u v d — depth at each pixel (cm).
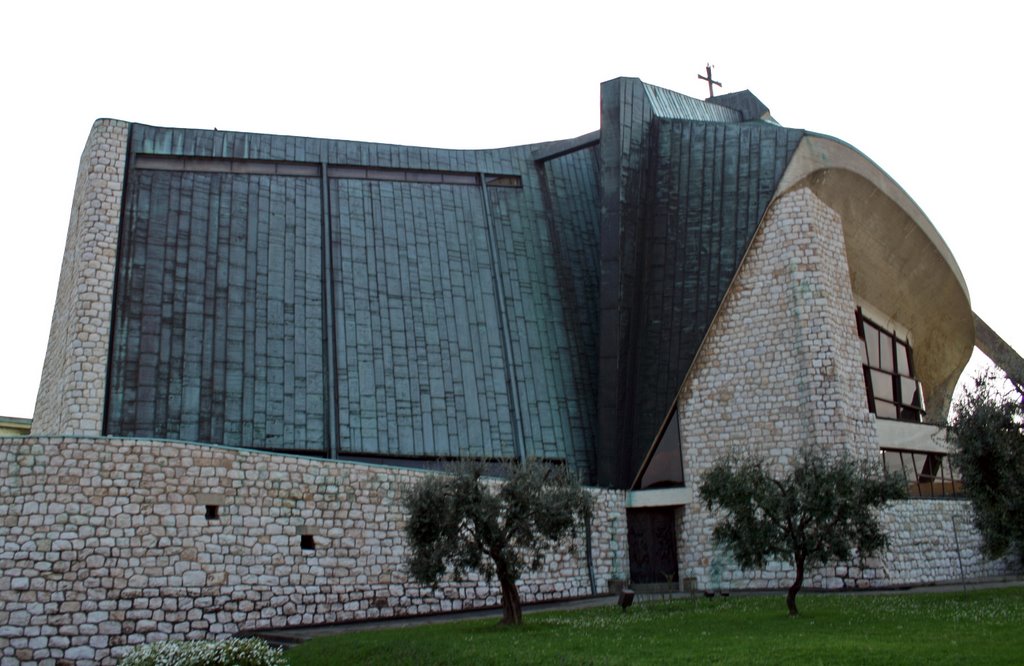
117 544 1716
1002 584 2334
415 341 2650
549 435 2688
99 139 2522
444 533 1672
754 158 2683
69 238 2725
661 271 2714
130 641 1684
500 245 2934
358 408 2486
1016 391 1798
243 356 2436
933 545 2530
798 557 1725
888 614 1581
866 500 1783
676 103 3222
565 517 1708
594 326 2936
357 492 2014
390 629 1723
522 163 3123
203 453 1830
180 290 2458
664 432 2612
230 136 2734
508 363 2723
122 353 2330
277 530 1883
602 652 1259
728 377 2553
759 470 1839
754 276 2581
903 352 3450
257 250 2600
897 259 3148
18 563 1650
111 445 1753
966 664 1025
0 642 1609
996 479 1761
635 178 2778
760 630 1433
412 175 2948
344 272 2672
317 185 2802
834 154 2708
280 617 1847
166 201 2558
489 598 2152
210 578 1784
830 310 2489
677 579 2527
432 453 2512
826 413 2395
